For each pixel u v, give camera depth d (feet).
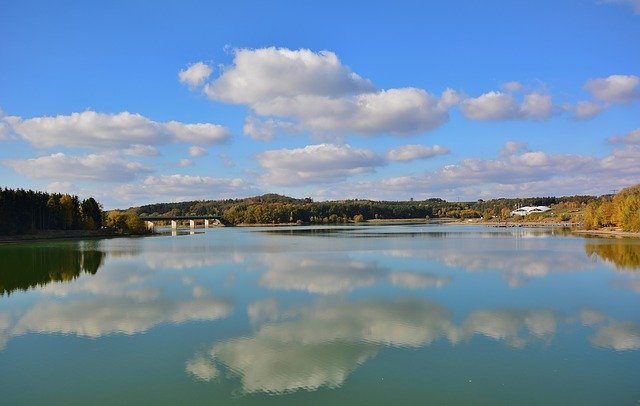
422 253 233.76
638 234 402.11
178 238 442.91
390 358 75.31
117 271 176.45
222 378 68.49
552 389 63.72
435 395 62.34
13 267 195.00
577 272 160.76
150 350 80.18
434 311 104.73
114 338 86.99
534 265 180.14
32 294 129.59
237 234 524.93
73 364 74.18
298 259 211.20
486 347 80.12
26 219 426.51
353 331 89.71
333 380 67.31
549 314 101.65
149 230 566.36
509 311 104.42
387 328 91.50
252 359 75.56
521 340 83.87
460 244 301.22
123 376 69.41
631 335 86.33
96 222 541.75
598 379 66.64
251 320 98.22
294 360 74.84
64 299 122.01
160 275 163.22
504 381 66.23
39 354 78.74
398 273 160.25
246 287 135.64
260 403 60.59
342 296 121.39
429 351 78.33
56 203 486.38
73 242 376.68
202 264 195.93
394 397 61.82
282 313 103.81
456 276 152.56
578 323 94.38
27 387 65.82
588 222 532.32
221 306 111.04
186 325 94.94
